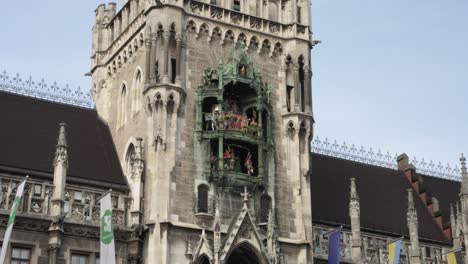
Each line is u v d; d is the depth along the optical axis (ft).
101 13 218.18
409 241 219.00
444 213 244.22
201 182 176.45
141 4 195.21
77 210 170.40
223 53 189.67
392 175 247.91
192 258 167.43
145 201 174.29
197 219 172.65
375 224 218.18
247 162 182.91
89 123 201.87
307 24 201.57
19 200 152.76
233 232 169.37
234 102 188.34
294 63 196.54
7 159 173.99
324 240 198.08
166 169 172.76
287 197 185.88
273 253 172.35
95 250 168.35
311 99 196.13
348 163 241.55
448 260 212.43
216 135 178.81
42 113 195.21
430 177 260.62
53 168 177.88
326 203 215.31
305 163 189.98
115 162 192.44
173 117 177.58
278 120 191.83
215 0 195.83
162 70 179.63
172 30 183.52
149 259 166.50
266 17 200.34
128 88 196.54
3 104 190.49
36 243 162.40
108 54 211.41
